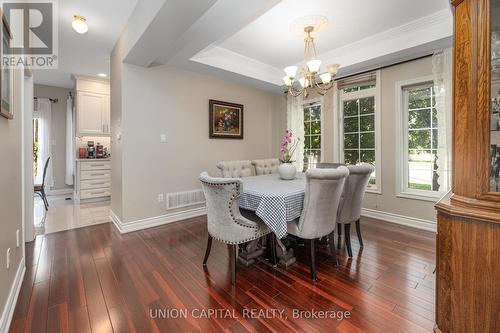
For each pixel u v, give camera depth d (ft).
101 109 17.02
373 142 12.80
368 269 7.41
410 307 5.64
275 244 7.77
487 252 3.84
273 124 17.31
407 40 9.99
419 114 11.39
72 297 5.98
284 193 6.82
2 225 5.10
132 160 10.94
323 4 8.36
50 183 18.86
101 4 8.29
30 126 9.55
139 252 8.63
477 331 3.98
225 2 6.92
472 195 3.95
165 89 11.96
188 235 10.39
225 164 11.23
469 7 3.92
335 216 7.42
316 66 7.94
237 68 13.19
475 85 3.86
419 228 11.05
